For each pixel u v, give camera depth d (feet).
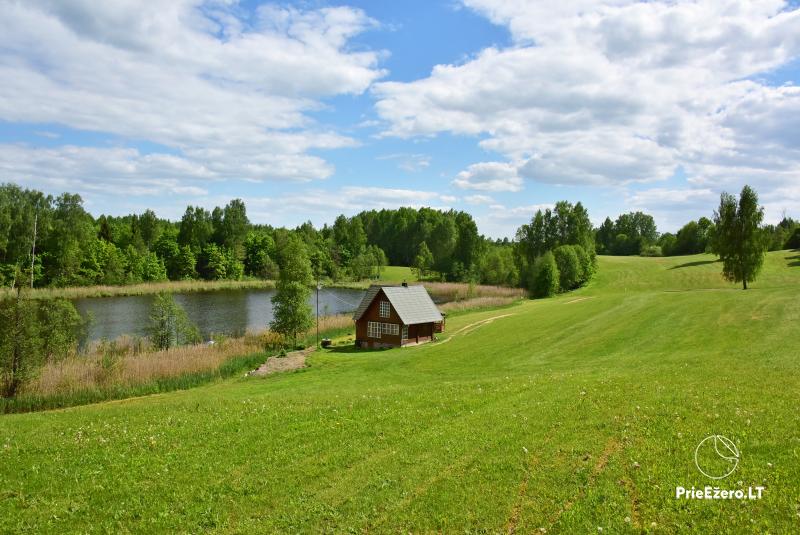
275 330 181.98
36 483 44.21
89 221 397.19
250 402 70.69
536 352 129.59
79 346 168.96
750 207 217.36
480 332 183.42
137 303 289.94
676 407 49.70
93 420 64.49
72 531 36.73
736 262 221.05
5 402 97.91
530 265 389.60
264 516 37.58
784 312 129.29
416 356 146.00
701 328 127.34
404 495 38.40
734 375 63.72
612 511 32.58
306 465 45.50
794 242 400.47
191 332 168.25
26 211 338.95
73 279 347.77
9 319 104.17
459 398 63.36
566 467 39.27
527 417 52.24
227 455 48.78
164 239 440.04
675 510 31.78
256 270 490.90
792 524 28.86
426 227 594.65
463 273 425.69
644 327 140.05
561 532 31.19
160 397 105.09
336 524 35.53
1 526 37.35
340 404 64.54
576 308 200.75
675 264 389.19
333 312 294.25
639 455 39.42
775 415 44.70
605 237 645.51
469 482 38.96
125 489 42.63
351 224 557.74
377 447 48.39
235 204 492.54
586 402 55.26
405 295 188.34
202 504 39.73
